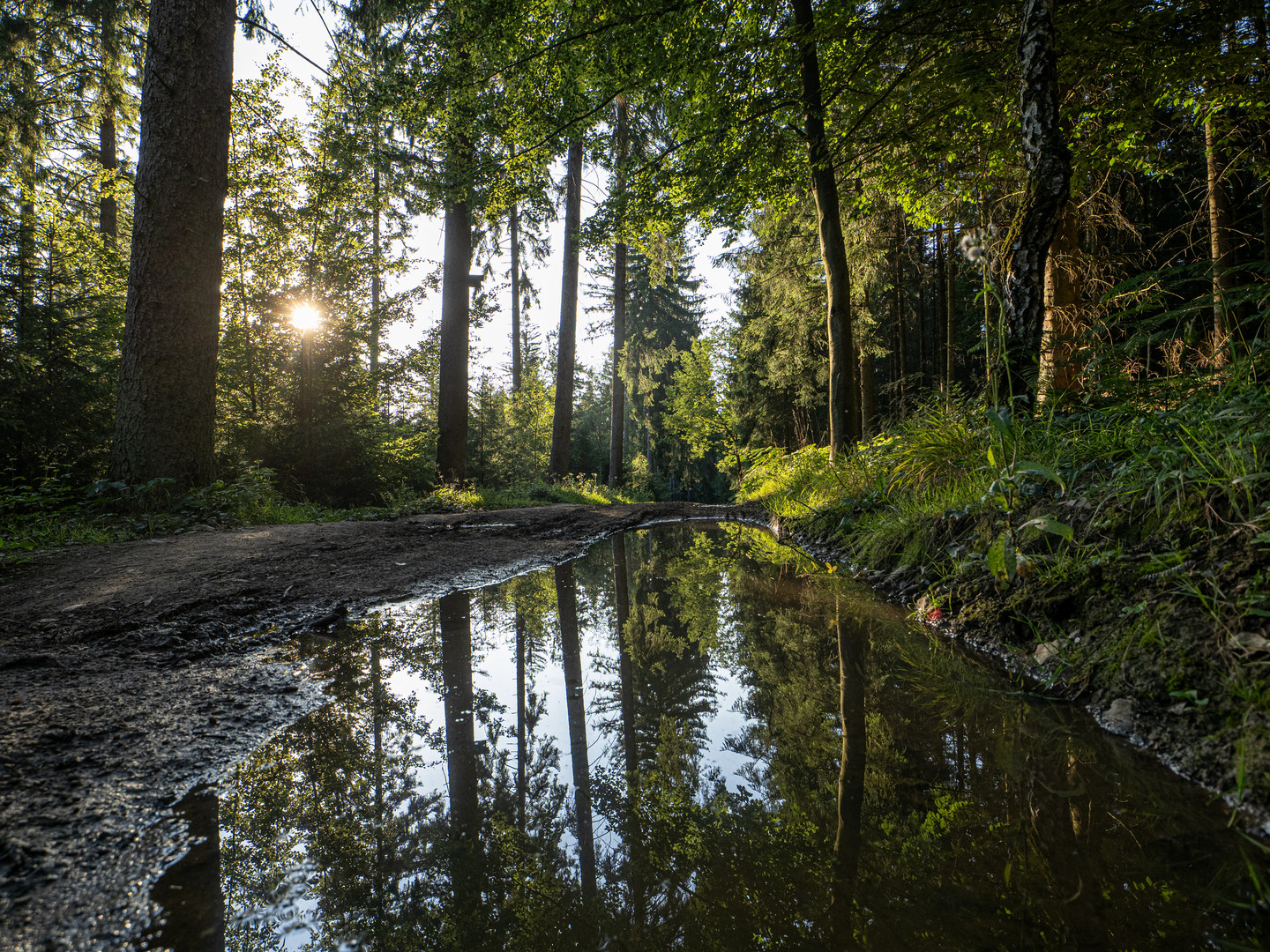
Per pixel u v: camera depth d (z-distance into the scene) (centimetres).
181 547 482
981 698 218
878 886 130
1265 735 141
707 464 3256
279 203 1091
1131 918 112
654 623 377
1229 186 805
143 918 117
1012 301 396
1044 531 261
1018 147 749
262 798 166
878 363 2186
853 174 852
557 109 871
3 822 139
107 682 231
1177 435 244
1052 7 383
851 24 660
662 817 169
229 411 1028
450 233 1280
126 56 1352
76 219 1073
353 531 673
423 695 250
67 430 805
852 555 482
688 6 700
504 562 577
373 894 133
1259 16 634
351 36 884
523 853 152
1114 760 165
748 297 1767
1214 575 183
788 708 230
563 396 1712
